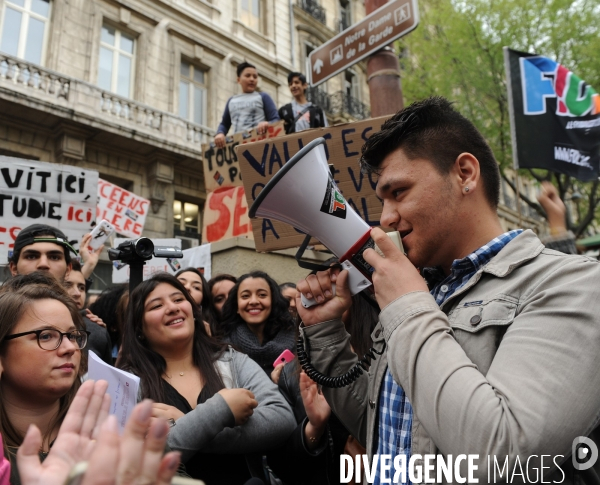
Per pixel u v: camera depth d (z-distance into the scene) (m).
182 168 11.61
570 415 0.69
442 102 1.04
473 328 0.89
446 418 0.75
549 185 2.22
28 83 9.14
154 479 0.54
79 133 9.87
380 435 1.10
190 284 3.07
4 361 1.30
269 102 5.66
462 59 11.27
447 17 11.55
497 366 0.78
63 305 1.39
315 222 1.09
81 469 0.54
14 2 9.41
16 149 9.33
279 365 2.29
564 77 3.59
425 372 0.79
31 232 2.64
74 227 3.61
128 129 10.33
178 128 11.35
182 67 12.16
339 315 1.24
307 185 1.05
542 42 10.57
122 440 0.55
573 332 0.75
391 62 3.29
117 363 1.96
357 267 1.08
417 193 0.97
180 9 11.88
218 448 1.63
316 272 1.24
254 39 13.71
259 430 1.69
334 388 1.28
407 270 0.90
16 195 3.46
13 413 1.29
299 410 2.14
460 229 0.99
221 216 4.29
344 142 1.98
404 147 1.00
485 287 0.94
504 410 0.71
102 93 10.16
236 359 2.03
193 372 1.94
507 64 3.67
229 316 3.03
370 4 3.25
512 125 3.56
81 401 0.74
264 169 2.11
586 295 0.78
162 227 11.06
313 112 4.94
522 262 0.91
